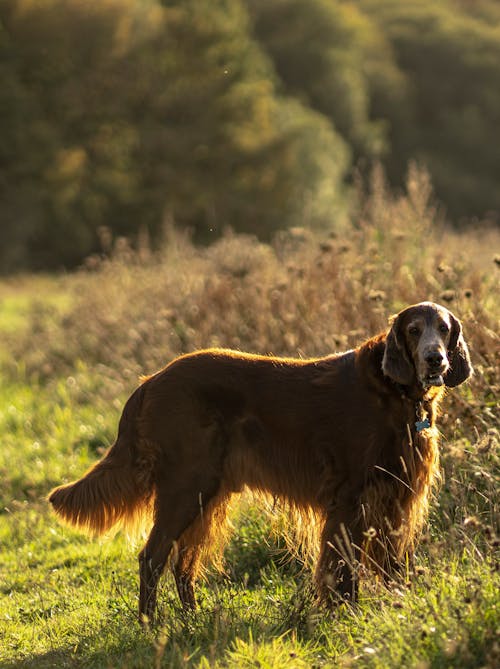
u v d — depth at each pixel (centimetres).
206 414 689
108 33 4541
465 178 7344
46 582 830
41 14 4428
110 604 739
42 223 4434
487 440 687
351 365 682
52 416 1345
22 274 4044
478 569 594
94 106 4694
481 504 742
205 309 1314
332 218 4556
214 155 4938
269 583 736
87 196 4575
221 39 4994
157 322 1339
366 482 662
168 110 4928
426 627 535
